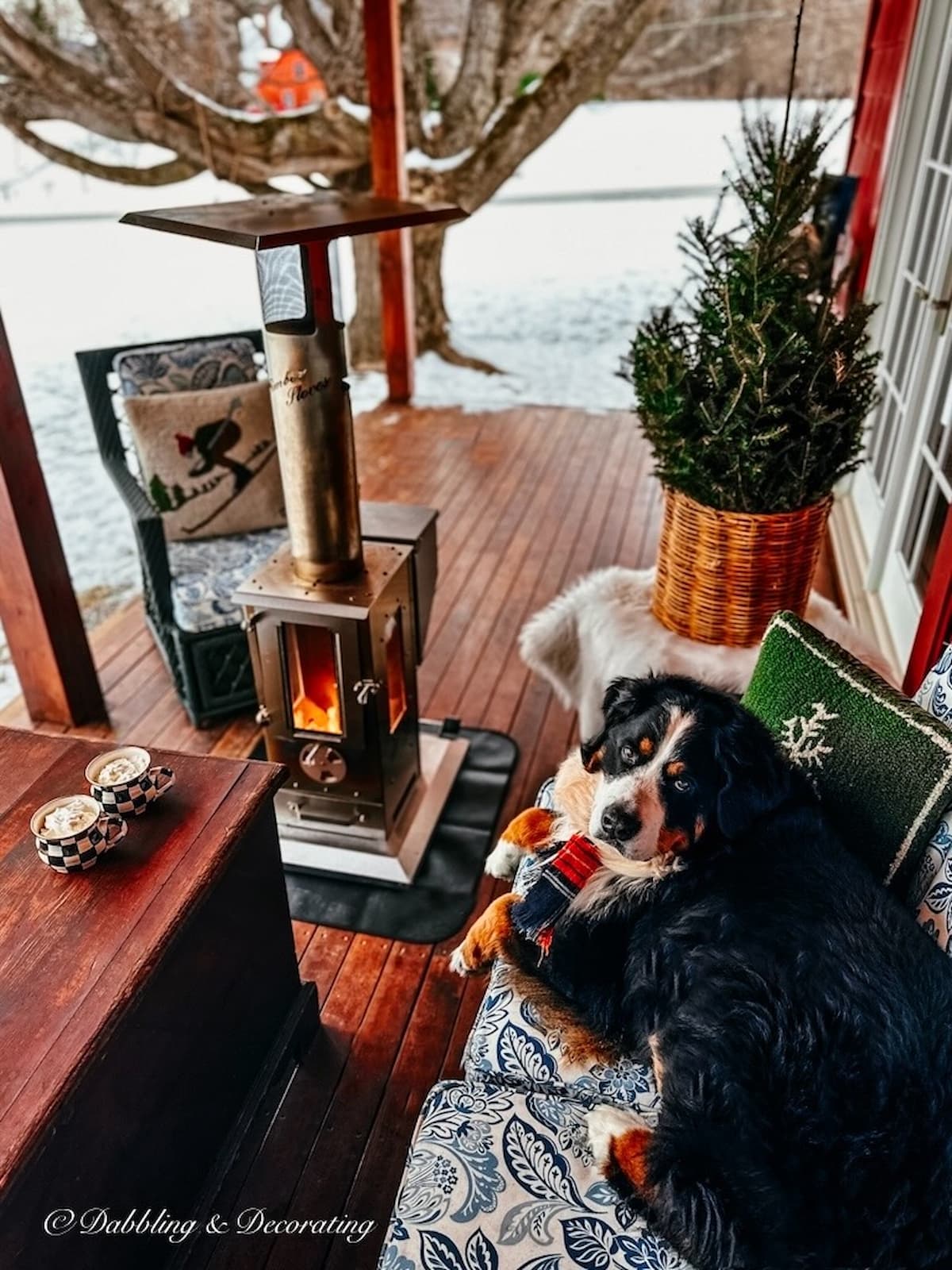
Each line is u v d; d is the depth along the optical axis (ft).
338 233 4.62
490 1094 3.80
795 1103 3.01
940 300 8.16
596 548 10.99
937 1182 2.89
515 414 15.25
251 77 15.05
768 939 3.31
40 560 7.29
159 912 3.78
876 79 12.25
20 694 8.59
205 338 8.25
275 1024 5.06
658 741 3.76
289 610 5.47
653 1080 3.83
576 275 23.24
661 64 23.54
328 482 5.24
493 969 4.26
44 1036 3.29
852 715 3.96
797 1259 2.88
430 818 6.91
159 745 7.77
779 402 5.35
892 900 3.48
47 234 26.20
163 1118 3.99
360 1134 4.94
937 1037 3.07
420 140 16.33
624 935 3.73
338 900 6.33
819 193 6.10
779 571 5.86
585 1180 3.43
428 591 6.68
